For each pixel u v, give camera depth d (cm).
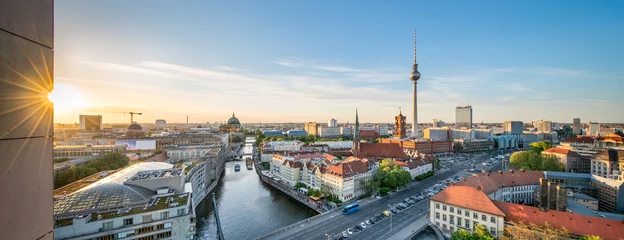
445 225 10700
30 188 1608
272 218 12888
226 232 11450
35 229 1644
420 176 19100
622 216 10300
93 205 8288
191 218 8644
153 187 10531
